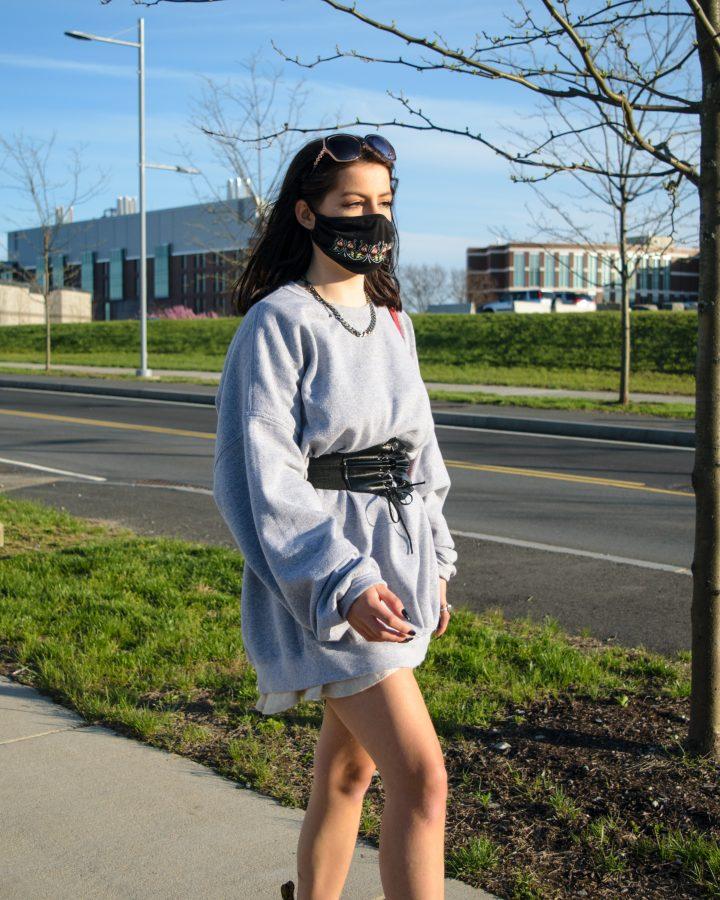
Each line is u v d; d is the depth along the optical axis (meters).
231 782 3.23
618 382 23.45
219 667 4.27
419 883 1.80
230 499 1.94
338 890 2.16
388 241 2.10
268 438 1.91
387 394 2.05
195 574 5.78
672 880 2.66
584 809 3.03
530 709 3.81
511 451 13.21
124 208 110.19
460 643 4.59
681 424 15.36
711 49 3.28
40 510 7.94
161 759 3.39
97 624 4.77
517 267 101.44
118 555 6.20
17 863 2.71
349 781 2.12
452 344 30.12
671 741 3.47
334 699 1.92
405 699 1.87
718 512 3.31
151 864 2.71
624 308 18.38
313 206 2.07
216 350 35.44
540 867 2.73
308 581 1.76
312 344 1.99
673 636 5.11
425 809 1.82
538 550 7.18
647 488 10.20
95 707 3.79
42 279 33.31
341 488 2.02
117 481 10.23
